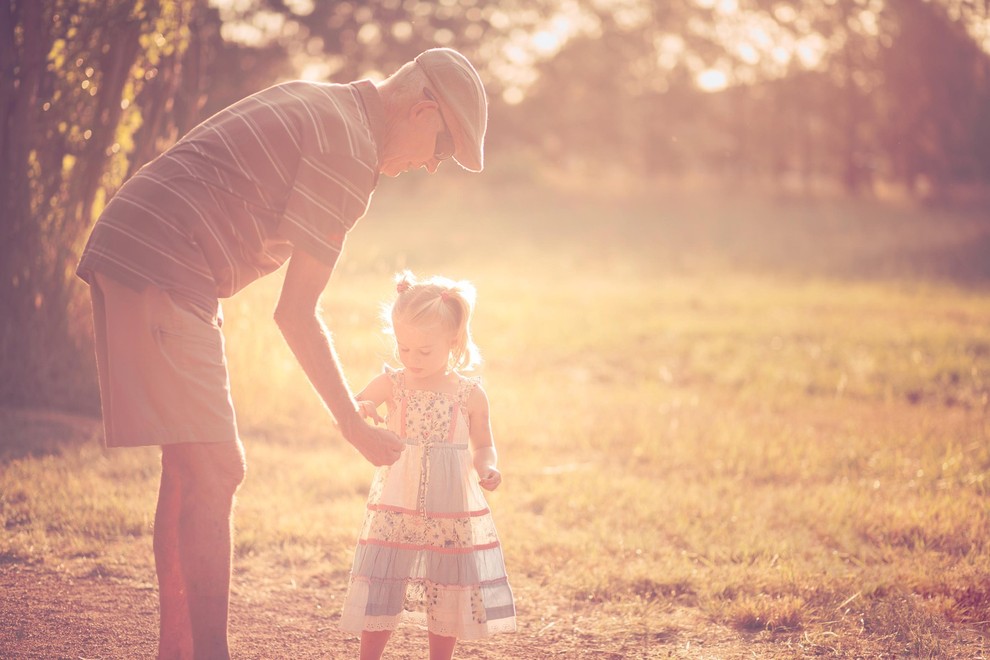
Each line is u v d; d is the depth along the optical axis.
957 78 36.50
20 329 6.70
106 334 2.58
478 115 2.92
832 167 51.44
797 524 5.07
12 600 3.72
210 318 2.64
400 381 3.12
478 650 3.49
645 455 6.64
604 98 55.88
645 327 13.84
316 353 2.65
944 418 8.16
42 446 5.70
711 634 3.66
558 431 7.24
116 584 3.95
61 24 6.64
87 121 6.93
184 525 2.61
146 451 5.82
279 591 4.01
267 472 5.76
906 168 42.91
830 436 7.26
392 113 2.85
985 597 3.98
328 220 2.64
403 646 3.51
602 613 3.87
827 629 3.69
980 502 5.35
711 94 54.00
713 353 11.82
